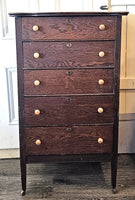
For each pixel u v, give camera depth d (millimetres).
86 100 1577
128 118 2176
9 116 2100
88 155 1652
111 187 1736
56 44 1503
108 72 1549
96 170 1966
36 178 1854
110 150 1647
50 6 1963
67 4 1970
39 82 1535
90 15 1469
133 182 1792
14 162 2107
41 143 1621
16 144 2162
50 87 1554
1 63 2020
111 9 2006
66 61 1525
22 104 1569
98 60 1531
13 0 1939
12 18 1964
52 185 1765
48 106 1577
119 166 2010
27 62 1519
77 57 1522
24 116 1585
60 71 1536
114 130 1623
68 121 1602
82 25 1485
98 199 1608
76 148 1639
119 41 1516
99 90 1567
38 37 1491
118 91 1573
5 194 1672
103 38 1506
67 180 1826
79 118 1600
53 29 1484
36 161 1647
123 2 1981
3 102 2082
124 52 2059
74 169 1984
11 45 1996
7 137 2145
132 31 2031
